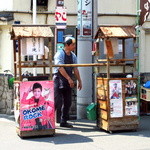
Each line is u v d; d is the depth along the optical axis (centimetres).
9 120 918
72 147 652
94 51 898
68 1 1007
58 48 857
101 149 639
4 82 1000
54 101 786
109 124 750
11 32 746
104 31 744
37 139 712
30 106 709
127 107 758
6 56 1004
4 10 973
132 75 791
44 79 740
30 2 986
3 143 683
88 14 905
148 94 936
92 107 808
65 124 826
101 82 775
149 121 905
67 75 772
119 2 1030
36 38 717
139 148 644
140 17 970
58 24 853
